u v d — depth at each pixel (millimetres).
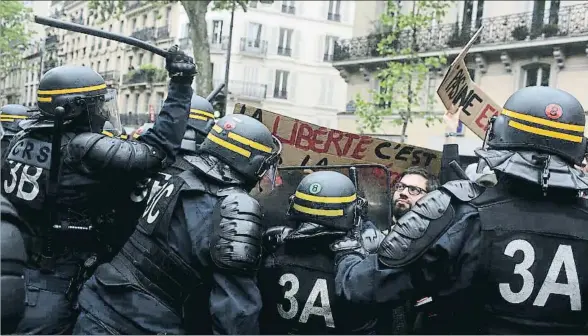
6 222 2424
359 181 3648
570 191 2477
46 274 2920
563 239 2430
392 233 2557
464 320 2631
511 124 2527
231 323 2541
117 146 2818
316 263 2777
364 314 2707
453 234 2475
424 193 3805
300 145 4137
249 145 2762
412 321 2963
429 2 7000
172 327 2680
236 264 2541
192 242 2654
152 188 2967
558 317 2428
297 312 2787
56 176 2863
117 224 3027
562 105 2496
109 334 2682
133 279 2707
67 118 2934
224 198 2662
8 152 3014
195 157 2805
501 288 2436
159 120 2953
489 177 3035
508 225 2449
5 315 2320
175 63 2936
